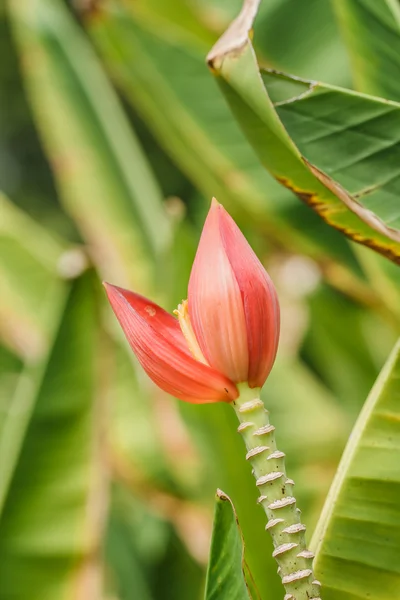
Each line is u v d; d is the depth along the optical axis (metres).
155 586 2.94
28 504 1.92
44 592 1.92
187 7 2.62
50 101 2.98
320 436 2.49
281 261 2.86
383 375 1.66
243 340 1.53
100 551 1.93
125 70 2.53
